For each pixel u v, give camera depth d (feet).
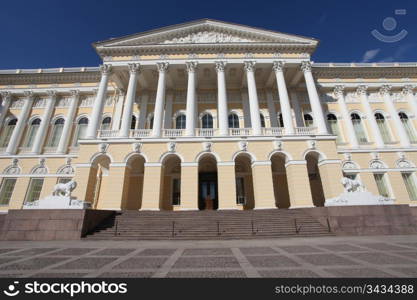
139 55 70.90
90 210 41.06
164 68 68.95
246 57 71.15
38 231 37.91
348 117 79.20
